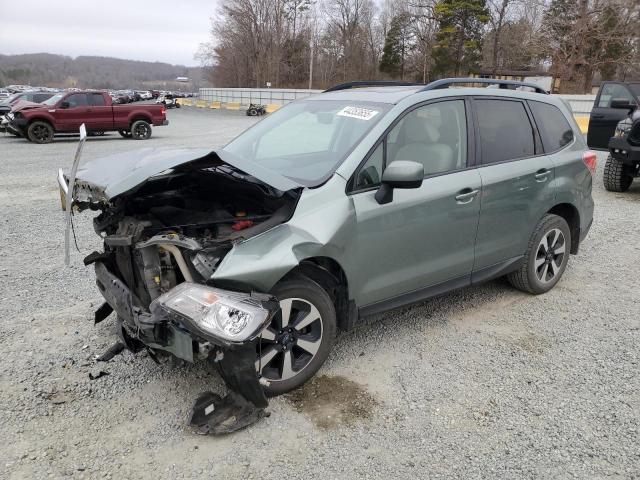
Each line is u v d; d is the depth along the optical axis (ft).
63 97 57.36
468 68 194.39
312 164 11.32
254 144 13.29
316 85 241.55
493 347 12.57
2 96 134.82
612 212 26.13
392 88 13.80
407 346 12.56
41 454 8.81
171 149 12.19
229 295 8.70
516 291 15.98
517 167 13.79
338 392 10.65
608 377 11.34
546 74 132.46
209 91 189.06
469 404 10.35
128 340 10.57
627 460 8.85
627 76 163.12
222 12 245.86
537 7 179.52
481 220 13.00
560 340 12.96
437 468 8.66
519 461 8.82
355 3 244.22
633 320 14.08
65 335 12.75
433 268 12.30
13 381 10.84
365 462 8.77
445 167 12.42
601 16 146.72
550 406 10.31
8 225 22.41
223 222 10.23
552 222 15.10
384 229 11.05
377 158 11.25
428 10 209.05
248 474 8.48
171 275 9.92
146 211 11.37
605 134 34.47
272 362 10.32
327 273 10.63
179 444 9.12
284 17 237.45
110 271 11.26
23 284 15.80
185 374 11.18
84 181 10.57
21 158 43.68
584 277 17.21
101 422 9.66
